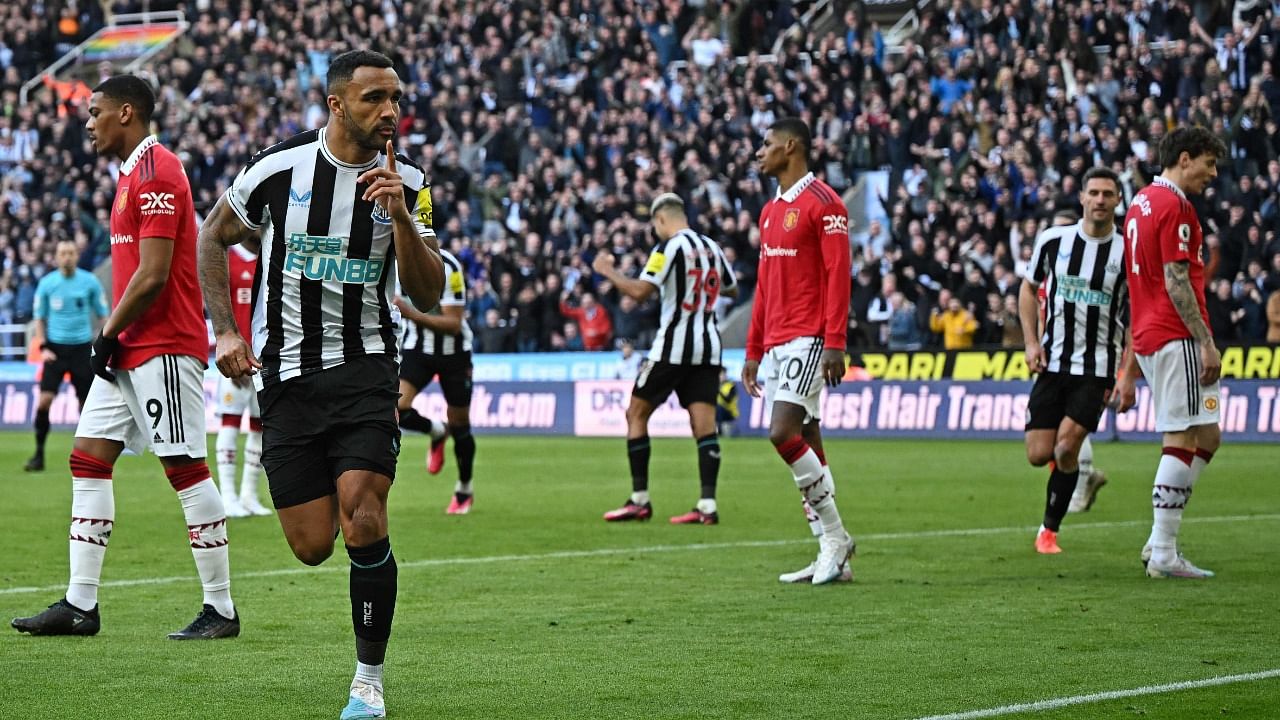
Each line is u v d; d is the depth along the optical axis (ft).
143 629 30.17
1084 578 37.52
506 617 31.78
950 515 53.21
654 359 51.31
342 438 23.30
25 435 106.11
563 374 105.70
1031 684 24.79
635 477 51.93
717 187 114.83
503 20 136.36
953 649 27.96
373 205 23.56
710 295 51.72
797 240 37.32
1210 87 110.63
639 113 122.31
